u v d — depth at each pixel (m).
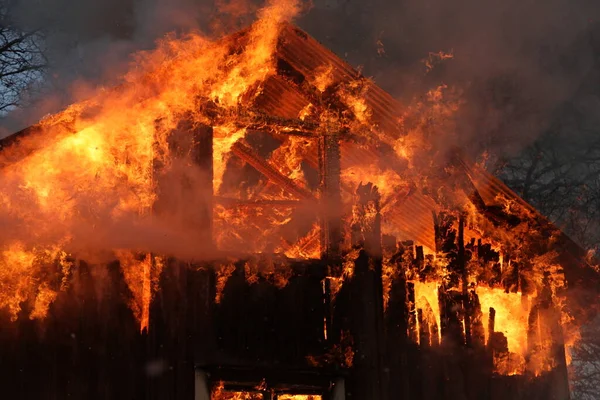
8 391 13.47
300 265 16.06
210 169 15.90
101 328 14.28
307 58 17.47
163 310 14.77
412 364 16.61
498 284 18.05
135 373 14.33
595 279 18.92
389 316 16.69
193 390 14.63
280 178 17.88
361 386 16.03
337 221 16.83
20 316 13.83
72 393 13.83
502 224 18.31
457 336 17.14
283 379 15.43
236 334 15.23
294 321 15.75
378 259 16.80
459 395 16.84
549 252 18.61
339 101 17.67
